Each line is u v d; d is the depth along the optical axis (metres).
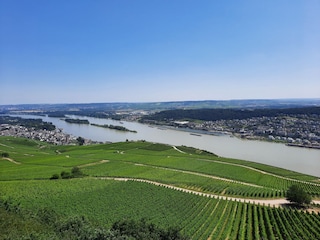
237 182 139.25
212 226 75.00
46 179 136.12
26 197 95.25
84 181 122.56
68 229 53.62
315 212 94.94
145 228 57.19
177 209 89.06
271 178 147.62
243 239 68.69
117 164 171.75
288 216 85.00
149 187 113.94
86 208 87.19
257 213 89.31
